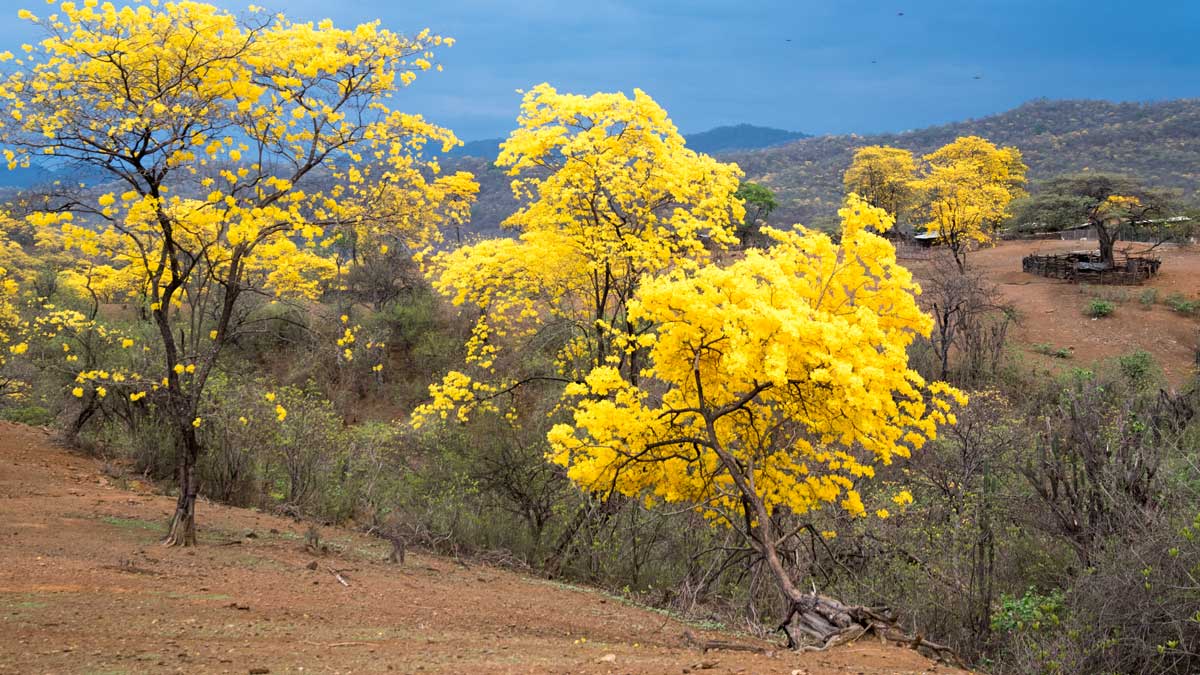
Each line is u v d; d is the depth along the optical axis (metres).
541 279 16.12
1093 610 8.28
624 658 5.94
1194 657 7.57
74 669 4.57
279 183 9.51
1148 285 45.53
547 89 14.38
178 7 8.94
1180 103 175.50
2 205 9.03
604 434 9.20
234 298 10.43
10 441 17.19
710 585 10.84
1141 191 48.56
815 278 9.27
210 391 15.65
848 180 69.00
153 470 16.48
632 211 14.46
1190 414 14.78
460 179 11.72
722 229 14.41
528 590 10.73
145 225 10.08
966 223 50.34
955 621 9.41
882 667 5.81
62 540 9.61
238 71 9.52
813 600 7.30
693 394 9.12
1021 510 12.09
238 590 7.88
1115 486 9.79
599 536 12.64
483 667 5.23
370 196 11.20
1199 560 7.64
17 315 23.95
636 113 14.09
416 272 34.59
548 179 14.77
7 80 8.65
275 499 15.41
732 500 9.39
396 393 30.58
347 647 5.82
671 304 8.29
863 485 12.98
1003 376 31.31
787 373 8.23
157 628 5.87
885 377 8.16
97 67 8.65
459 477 15.38
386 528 13.92
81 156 8.80
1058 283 47.28
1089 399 11.59
